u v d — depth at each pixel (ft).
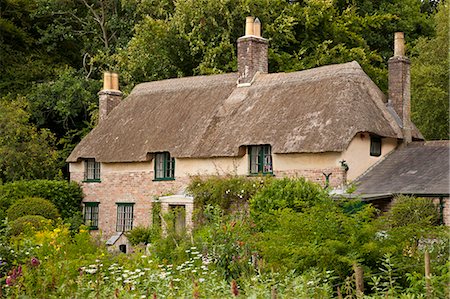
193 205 88.89
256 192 77.92
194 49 120.47
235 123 92.58
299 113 87.56
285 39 123.24
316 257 40.11
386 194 76.38
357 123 82.99
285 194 69.00
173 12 133.69
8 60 140.15
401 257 41.27
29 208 95.96
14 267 41.22
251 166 89.30
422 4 154.20
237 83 99.45
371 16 132.16
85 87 135.54
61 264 40.88
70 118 138.00
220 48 119.34
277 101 91.71
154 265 46.42
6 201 101.76
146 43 126.11
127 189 103.65
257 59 99.14
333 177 81.97
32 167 118.42
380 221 43.86
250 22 99.71
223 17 122.52
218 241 50.16
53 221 87.35
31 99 132.87
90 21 145.38
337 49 125.08
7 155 115.75
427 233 43.83
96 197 107.76
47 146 122.72
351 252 40.47
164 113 103.30
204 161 93.61
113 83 115.65
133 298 35.99
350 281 36.27
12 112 119.24
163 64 125.49
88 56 146.72
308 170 84.02
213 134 93.50
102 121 111.65
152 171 100.32
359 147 84.17
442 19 111.04
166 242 62.03
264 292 33.68
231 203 86.12
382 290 37.32
